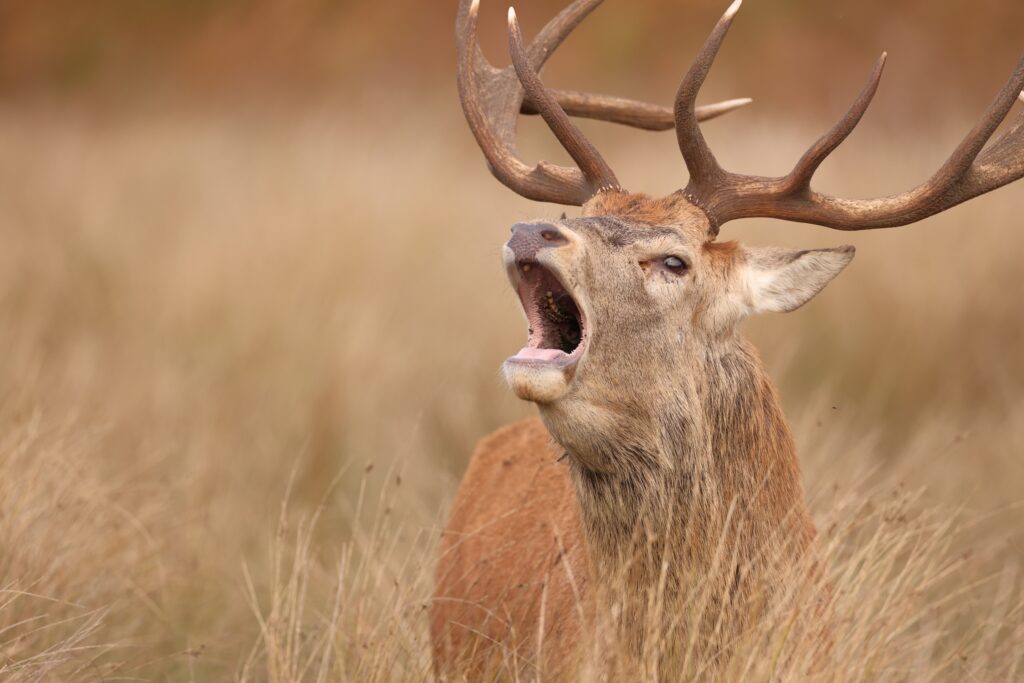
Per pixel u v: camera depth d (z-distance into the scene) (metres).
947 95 45.91
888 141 26.83
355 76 53.38
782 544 9.58
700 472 9.55
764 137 27.92
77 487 12.80
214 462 16.17
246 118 40.03
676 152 27.05
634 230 9.61
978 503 14.73
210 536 14.51
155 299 21.25
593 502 9.71
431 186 26.06
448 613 11.54
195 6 59.34
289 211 24.08
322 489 16.58
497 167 11.00
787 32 49.78
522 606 10.38
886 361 18.80
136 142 34.69
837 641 9.55
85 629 11.12
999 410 17.59
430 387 18.41
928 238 20.31
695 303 9.73
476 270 21.81
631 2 52.81
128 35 58.28
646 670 9.02
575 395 9.30
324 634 11.38
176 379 18.02
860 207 10.05
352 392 17.92
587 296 9.20
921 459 15.49
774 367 17.94
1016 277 19.69
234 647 13.02
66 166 31.81
